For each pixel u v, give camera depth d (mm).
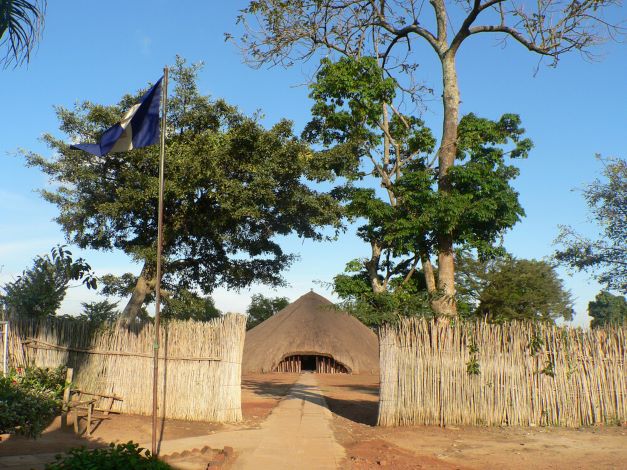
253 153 17156
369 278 17469
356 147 18469
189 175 16391
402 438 12258
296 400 19875
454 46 16875
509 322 14562
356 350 42469
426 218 15531
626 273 25062
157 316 9344
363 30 18188
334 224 18484
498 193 15703
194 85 18000
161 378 14328
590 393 13648
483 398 13625
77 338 14969
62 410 12359
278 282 21516
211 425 13547
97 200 17625
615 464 9578
